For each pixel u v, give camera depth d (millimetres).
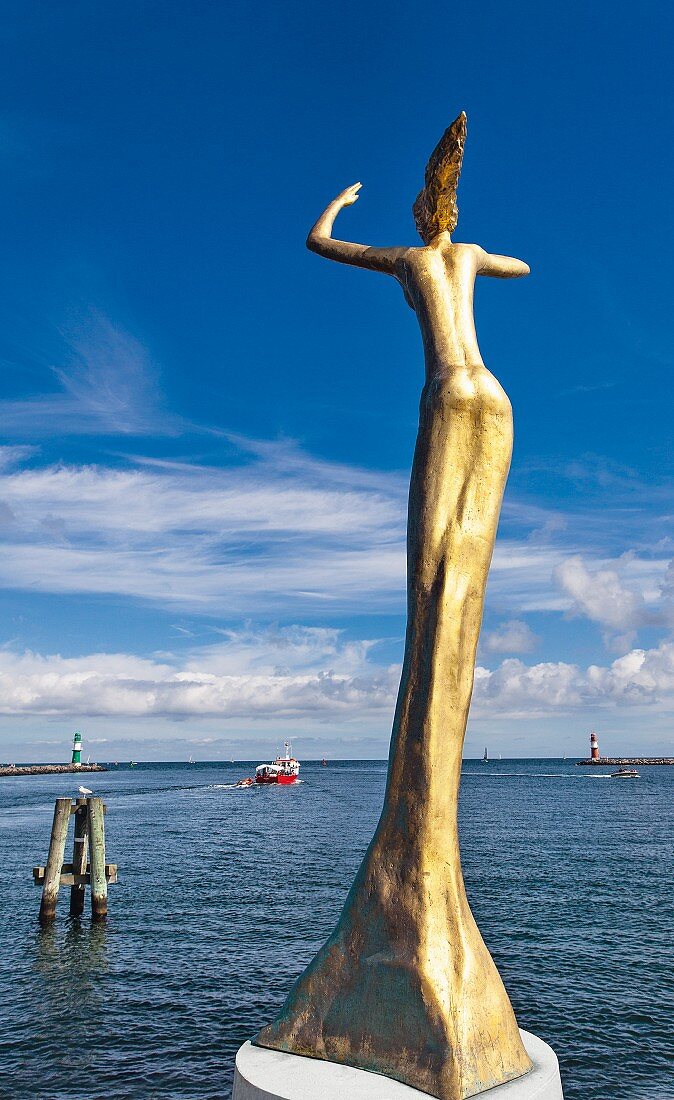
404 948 6910
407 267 8359
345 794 104188
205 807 79125
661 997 19234
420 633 7449
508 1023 6863
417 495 7617
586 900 30312
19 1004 19062
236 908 28812
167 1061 15875
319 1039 7008
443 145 7996
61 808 27141
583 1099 14289
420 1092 6422
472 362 7848
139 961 22391
